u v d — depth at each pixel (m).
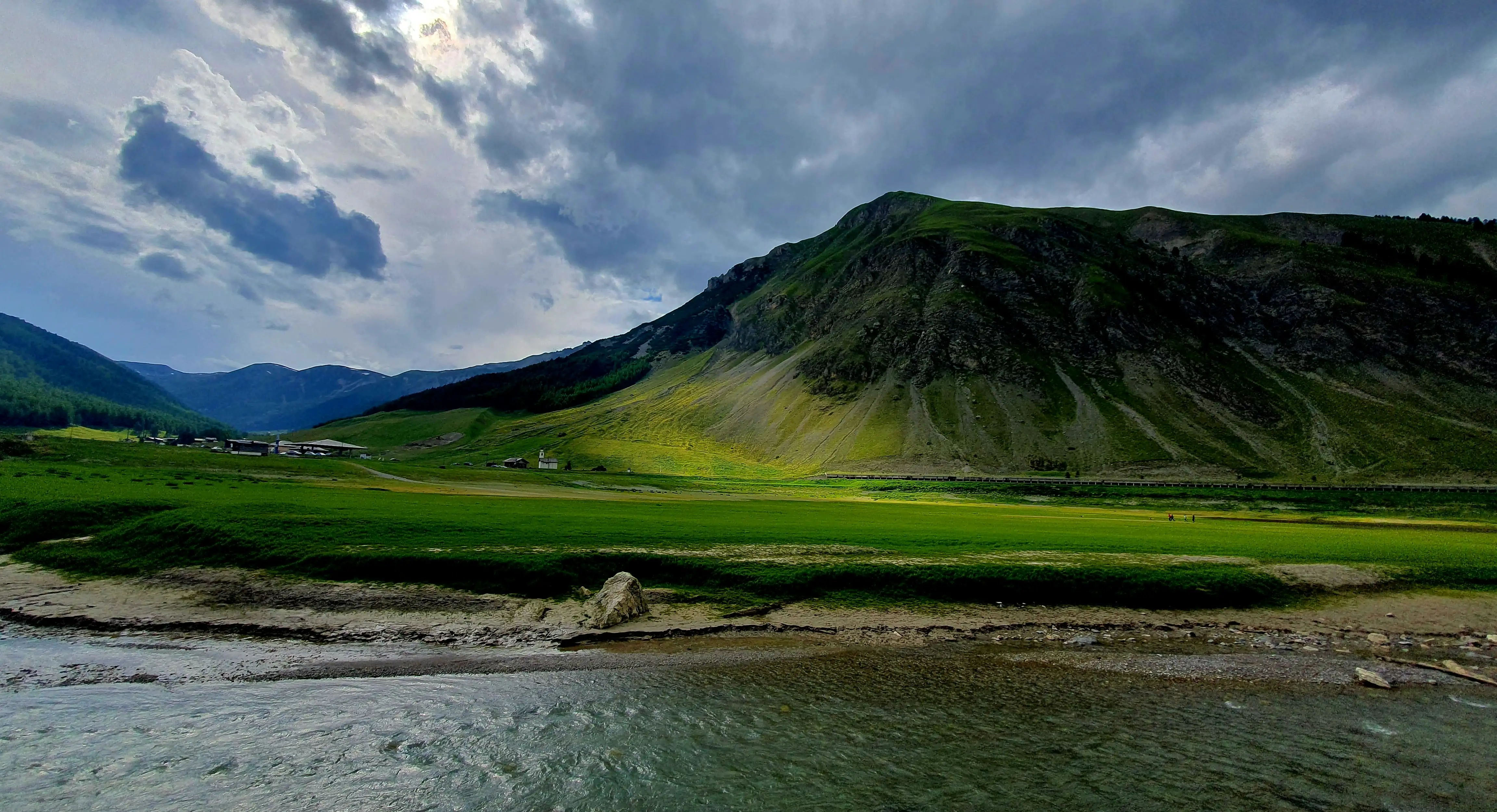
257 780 15.28
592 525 46.25
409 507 52.25
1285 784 15.84
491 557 35.69
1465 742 18.67
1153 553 41.06
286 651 26.45
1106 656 27.06
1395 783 15.98
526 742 17.70
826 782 15.62
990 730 19.02
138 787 14.84
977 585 34.91
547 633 29.11
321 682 22.70
